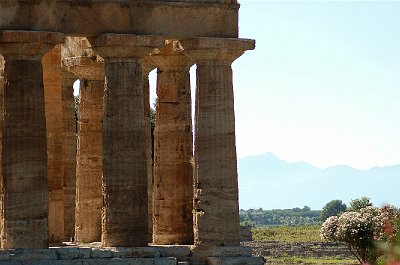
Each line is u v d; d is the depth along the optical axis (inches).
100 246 2159.2
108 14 2092.8
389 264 1268.5
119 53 2095.2
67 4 2070.6
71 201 2556.6
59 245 2246.6
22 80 2044.8
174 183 2342.5
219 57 2154.3
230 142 2160.4
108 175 2095.2
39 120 2054.6
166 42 2343.8
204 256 2128.4
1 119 2388.0
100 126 2493.8
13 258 1983.3
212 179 2143.2
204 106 2159.2
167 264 2082.9
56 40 2047.2
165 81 2368.4
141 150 2107.5
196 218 2155.5
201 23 2142.0
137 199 2095.2
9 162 2037.4
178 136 2356.1
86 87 2491.4
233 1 2162.9
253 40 2166.6
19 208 2025.1
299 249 4692.4
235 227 2150.6
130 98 2101.4
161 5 2113.7
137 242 2090.3
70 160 2559.1
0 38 2027.6
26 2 2043.6
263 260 2137.1
